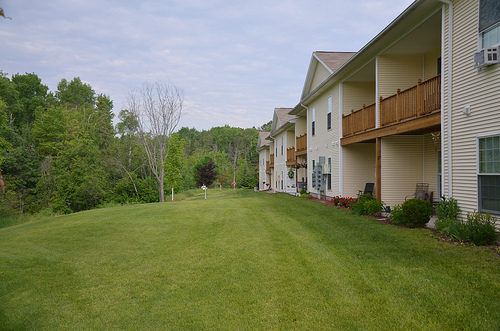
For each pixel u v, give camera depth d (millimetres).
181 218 12969
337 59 18984
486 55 6539
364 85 15719
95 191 31719
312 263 6191
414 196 11648
